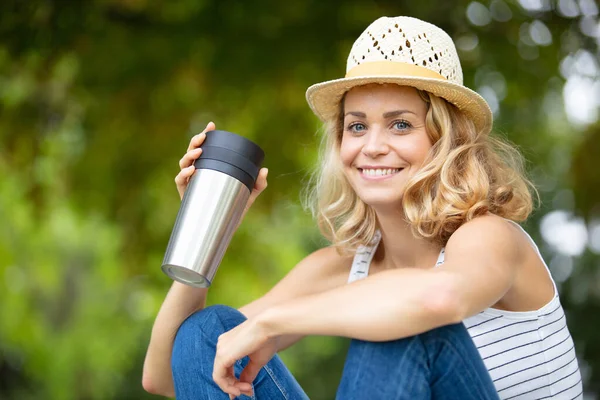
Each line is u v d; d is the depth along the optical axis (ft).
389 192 8.43
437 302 6.64
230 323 8.38
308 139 23.27
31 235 40.45
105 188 25.02
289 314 7.07
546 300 8.20
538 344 8.14
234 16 21.17
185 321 8.57
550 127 24.91
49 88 23.99
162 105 23.00
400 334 6.72
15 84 23.61
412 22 8.58
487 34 20.98
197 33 21.44
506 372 8.09
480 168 8.47
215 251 8.32
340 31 20.99
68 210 27.07
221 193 8.34
